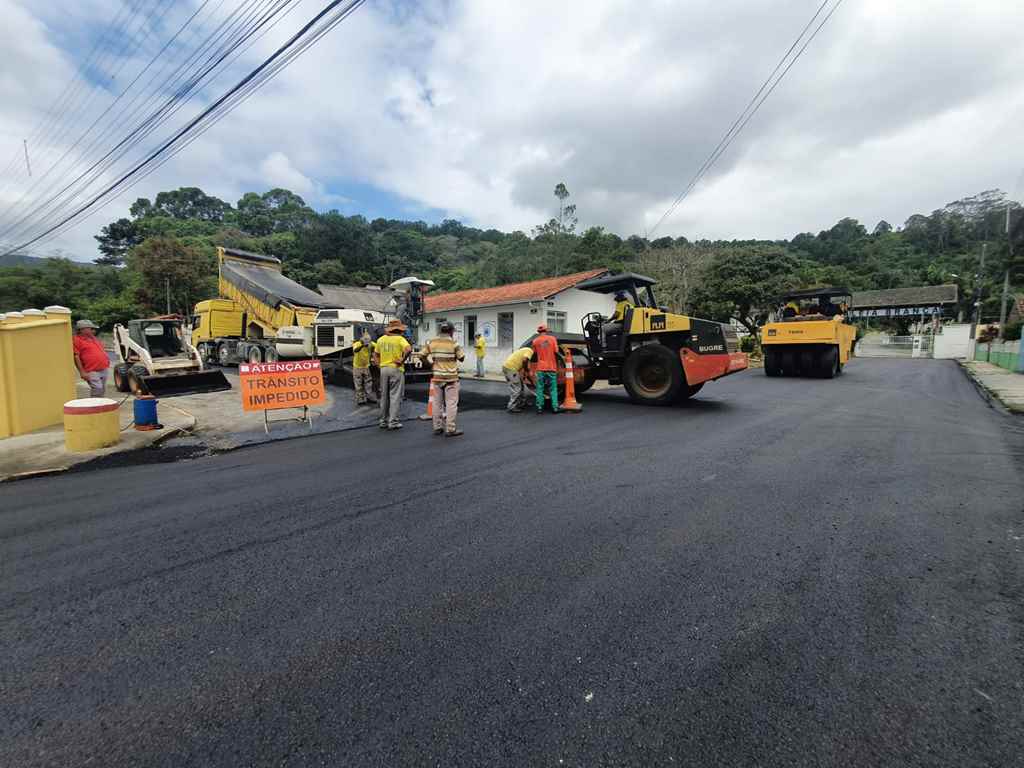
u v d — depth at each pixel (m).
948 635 2.12
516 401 9.12
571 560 2.91
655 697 1.79
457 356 7.00
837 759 1.51
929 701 1.74
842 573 2.68
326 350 14.15
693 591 2.52
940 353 31.08
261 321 17.02
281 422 8.35
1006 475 4.44
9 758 1.58
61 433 7.36
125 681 1.96
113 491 4.69
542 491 4.21
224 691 1.88
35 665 2.07
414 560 2.97
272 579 2.79
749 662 1.97
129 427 7.57
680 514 3.59
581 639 2.14
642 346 9.43
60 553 3.24
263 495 4.37
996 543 3.03
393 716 1.73
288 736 1.65
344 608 2.46
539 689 1.84
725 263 27.98
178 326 12.95
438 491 4.30
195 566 2.98
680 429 6.84
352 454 5.93
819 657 1.99
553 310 18.36
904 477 4.40
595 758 1.53
